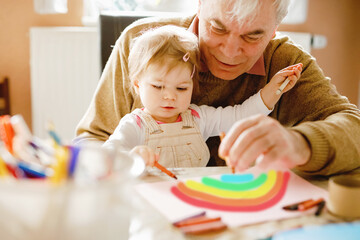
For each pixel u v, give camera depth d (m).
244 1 0.84
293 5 2.31
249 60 0.98
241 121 0.64
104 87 1.12
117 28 1.25
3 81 2.17
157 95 0.95
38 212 0.37
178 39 0.98
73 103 2.16
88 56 2.11
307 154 0.67
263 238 0.48
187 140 0.99
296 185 0.65
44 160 0.47
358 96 2.66
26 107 2.27
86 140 1.00
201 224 0.50
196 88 1.06
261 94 1.01
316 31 2.50
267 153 0.62
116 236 0.41
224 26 0.89
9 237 0.38
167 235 0.49
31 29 2.08
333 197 0.55
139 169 0.63
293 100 1.05
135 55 0.99
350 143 0.72
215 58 0.98
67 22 2.25
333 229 0.47
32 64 2.11
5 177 0.40
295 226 0.51
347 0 2.49
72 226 0.38
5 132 0.47
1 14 2.13
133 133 0.96
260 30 0.89
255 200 0.59
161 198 0.59
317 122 0.75
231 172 0.71
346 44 2.56
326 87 1.01
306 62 1.07
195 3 2.28
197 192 0.62
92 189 0.37
